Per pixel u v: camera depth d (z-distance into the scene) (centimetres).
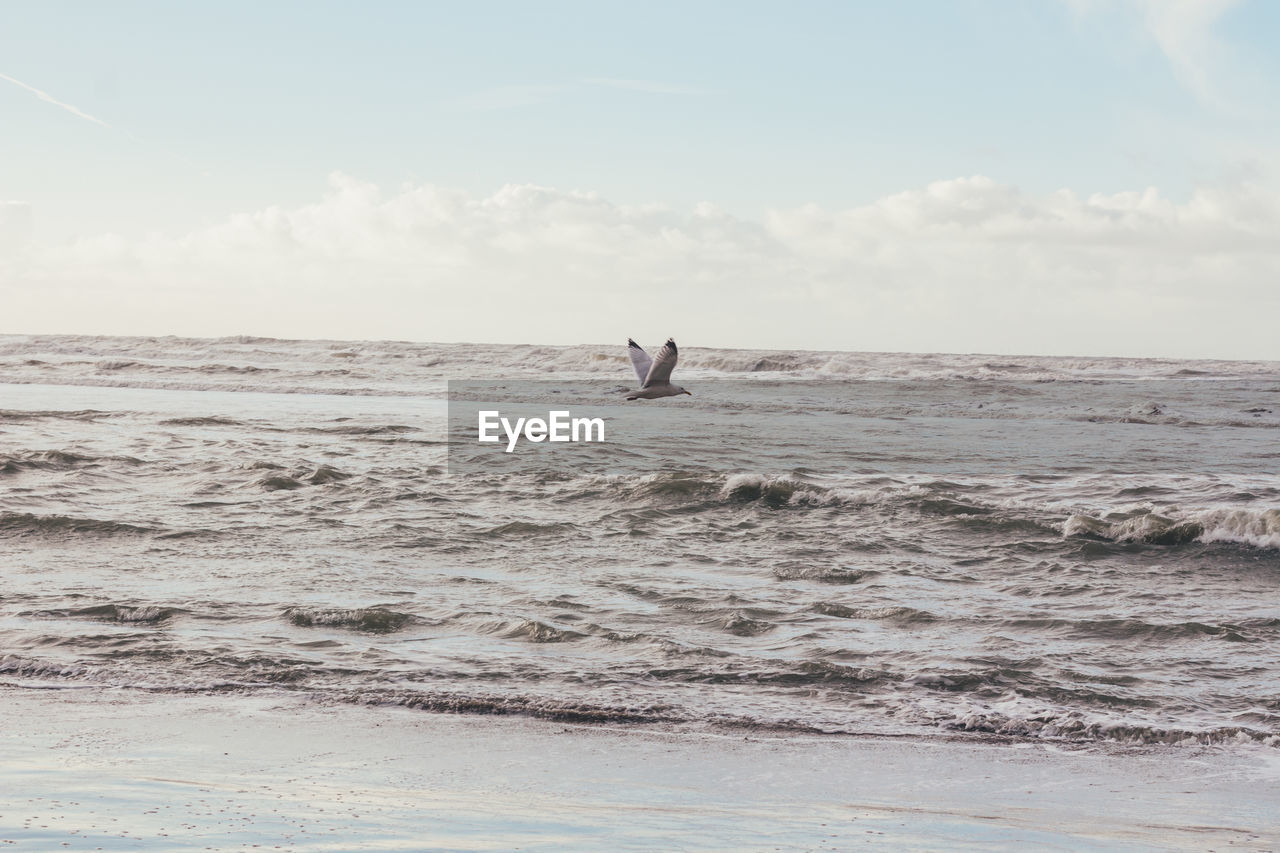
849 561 1416
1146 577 1341
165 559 1353
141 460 2120
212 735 749
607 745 767
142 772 636
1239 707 880
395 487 1897
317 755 710
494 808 587
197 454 2275
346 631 1062
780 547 1496
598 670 952
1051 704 880
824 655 1007
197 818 519
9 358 6078
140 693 859
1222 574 1354
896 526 1620
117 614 1094
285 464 2147
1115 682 940
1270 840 578
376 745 743
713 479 1869
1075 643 1058
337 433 2780
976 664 977
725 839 533
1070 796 673
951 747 783
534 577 1308
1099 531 1541
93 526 1498
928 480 2098
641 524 1633
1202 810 644
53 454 2061
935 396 4422
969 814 623
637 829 546
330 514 1669
